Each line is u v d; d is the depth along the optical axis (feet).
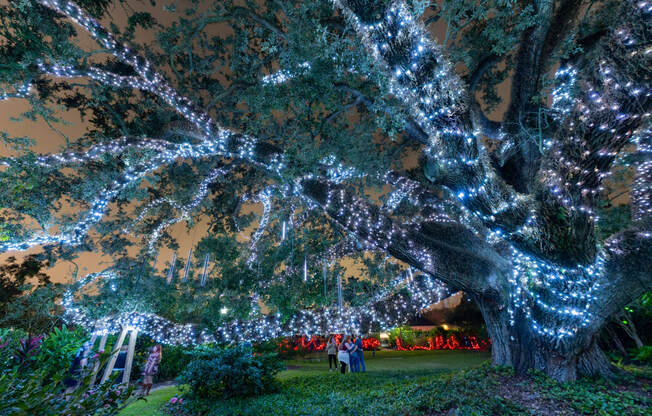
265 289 27.61
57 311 32.09
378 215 25.43
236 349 27.12
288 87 26.63
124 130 32.63
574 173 14.99
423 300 30.91
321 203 25.76
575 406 16.42
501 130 27.48
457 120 14.43
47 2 20.56
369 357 60.75
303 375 35.32
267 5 31.17
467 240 25.61
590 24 26.14
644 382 18.94
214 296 27.09
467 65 24.47
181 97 27.91
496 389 19.30
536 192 16.31
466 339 84.64
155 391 30.60
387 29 12.45
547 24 24.21
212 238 28.81
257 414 19.51
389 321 31.17
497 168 28.55
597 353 20.70
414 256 24.26
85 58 26.14
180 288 28.78
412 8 13.64
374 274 32.35
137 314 29.22
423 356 57.98
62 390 8.71
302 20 24.85
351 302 31.55
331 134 30.53
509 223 16.89
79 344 26.02
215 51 36.01
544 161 16.75
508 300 23.12
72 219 31.09
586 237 16.11
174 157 29.73
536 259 18.21
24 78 25.30
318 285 28.89
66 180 33.01
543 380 19.77
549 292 20.38
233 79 37.63
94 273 30.12
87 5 29.14
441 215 29.48
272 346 47.60
